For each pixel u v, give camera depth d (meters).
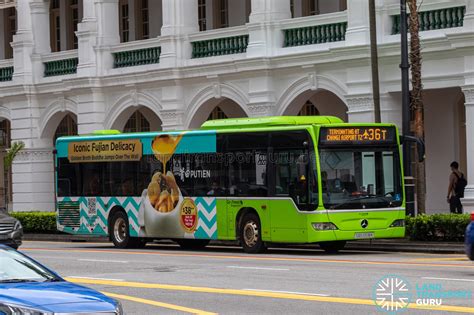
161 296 20.03
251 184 31.08
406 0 33.22
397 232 30.33
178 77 42.44
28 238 44.41
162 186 33.94
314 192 29.20
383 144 30.20
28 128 48.91
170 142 33.66
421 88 33.28
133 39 49.53
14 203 49.78
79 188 37.00
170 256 30.09
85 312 13.09
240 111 44.88
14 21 54.97
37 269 15.13
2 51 55.12
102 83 45.44
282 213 30.06
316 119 30.53
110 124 45.53
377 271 23.31
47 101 48.34
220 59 40.88
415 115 33.00
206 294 20.03
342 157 29.59
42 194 48.97
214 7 46.22
